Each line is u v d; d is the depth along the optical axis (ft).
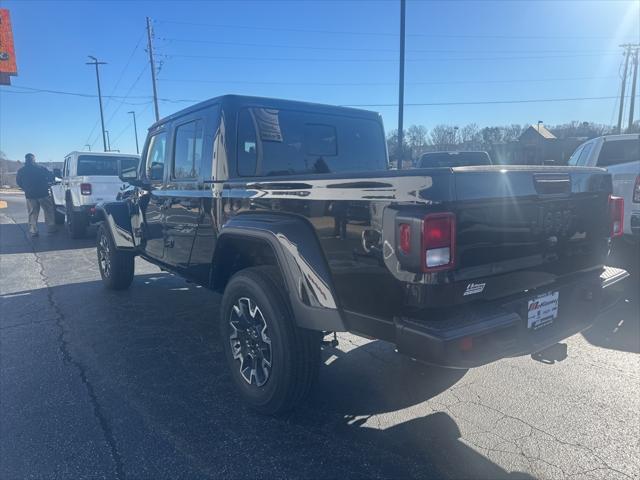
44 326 16.99
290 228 9.64
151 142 17.19
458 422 10.30
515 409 10.77
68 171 39.86
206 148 13.01
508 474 8.59
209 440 9.79
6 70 54.03
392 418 10.53
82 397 11.69
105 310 18.81
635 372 12.50
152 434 10.03
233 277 11.08
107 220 20.02
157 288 22.25
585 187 10.00
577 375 12.39
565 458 8.98
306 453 9.31
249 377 10.94
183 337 15.75
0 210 74.79
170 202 15.24
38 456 9.32
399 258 7.55
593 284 10.40
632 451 9.15
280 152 13.38
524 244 8.74
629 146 25.30
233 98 12.53
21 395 11.83
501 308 8.39
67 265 28.25
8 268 27.53
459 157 44.91
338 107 14.74
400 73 61.62
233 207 11.75
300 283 9.41
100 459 9.20
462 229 7.66
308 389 10.15
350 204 8.54
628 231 19.53
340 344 14.90
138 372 13.10
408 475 8.61
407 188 7.57
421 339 7.52
